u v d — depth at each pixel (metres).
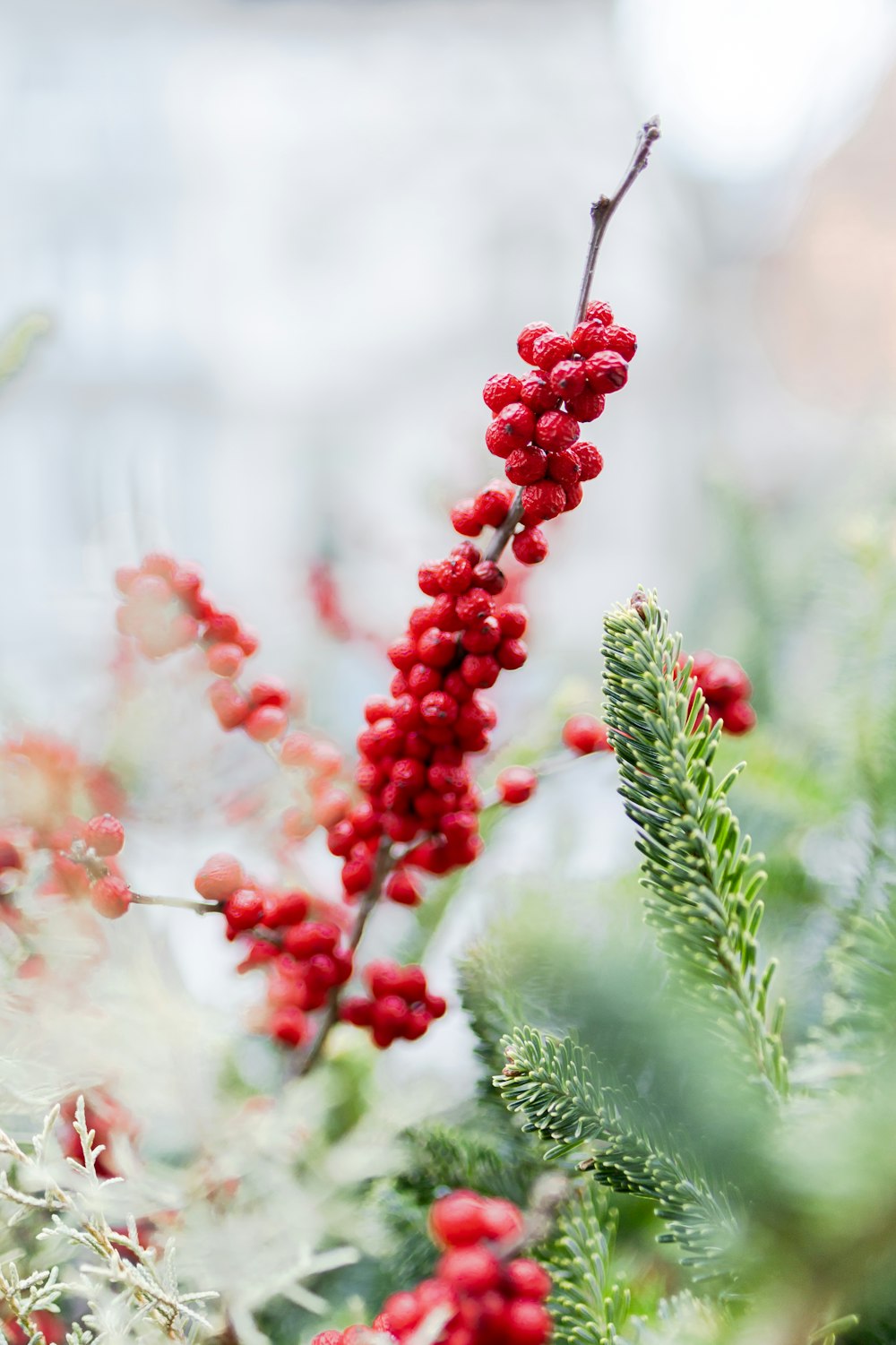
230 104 1.67
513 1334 0.39
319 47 1.67
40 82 1.60
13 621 0.73
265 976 0.52
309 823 0.49
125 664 0.54
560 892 0.48
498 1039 0.46
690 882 0.42
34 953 0.46
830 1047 0.45
